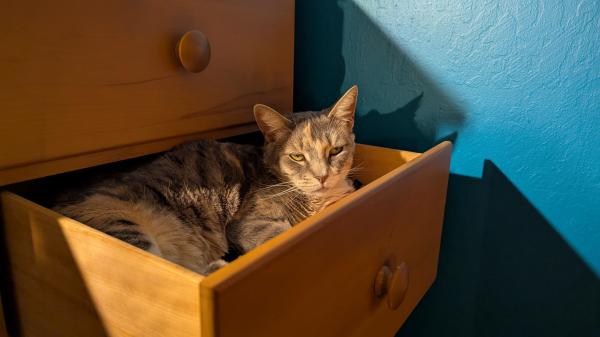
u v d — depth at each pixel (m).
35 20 0.55
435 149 0.82
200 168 0.86
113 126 0.68
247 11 0.90
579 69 0.86
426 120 1.06
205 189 0.86
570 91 0.88
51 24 0.57
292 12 1.05
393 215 0.64
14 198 0.56
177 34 0.75
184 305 0.37
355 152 1.06
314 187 0.94
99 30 0.63
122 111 0.69
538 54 0.90
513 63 0.92
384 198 0.59
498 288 1.06
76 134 0.63
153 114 0.75
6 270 0.62
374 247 0.60
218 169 0.90
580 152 0.90
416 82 1.05
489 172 1.00
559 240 0.96
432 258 0.91
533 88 0.92
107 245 0.44
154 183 0.78
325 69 1.19
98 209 0.69
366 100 1.14
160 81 0.74
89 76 0.63
